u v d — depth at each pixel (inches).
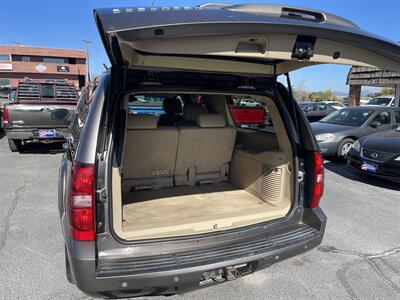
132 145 116.9
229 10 73.5
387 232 148.5
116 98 80.8
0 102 480.1
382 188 217.8
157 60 80.4
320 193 101.4
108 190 76.7
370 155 222.1
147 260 79.4
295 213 102.3
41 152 317.7
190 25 59.6
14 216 158.1
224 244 89.6
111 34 57.3
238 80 97.1
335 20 79.8
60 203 104.2
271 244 91.6
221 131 127.6
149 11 65.8
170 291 80.2
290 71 99.4
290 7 76.7
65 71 2057.1
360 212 173.0
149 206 112.5
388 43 74.3
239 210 106.3
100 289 73.8
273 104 104.4
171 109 147.6
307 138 101.2
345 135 293.4
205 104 153.4
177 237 84.4
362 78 559.8
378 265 120.3
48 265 115.7
